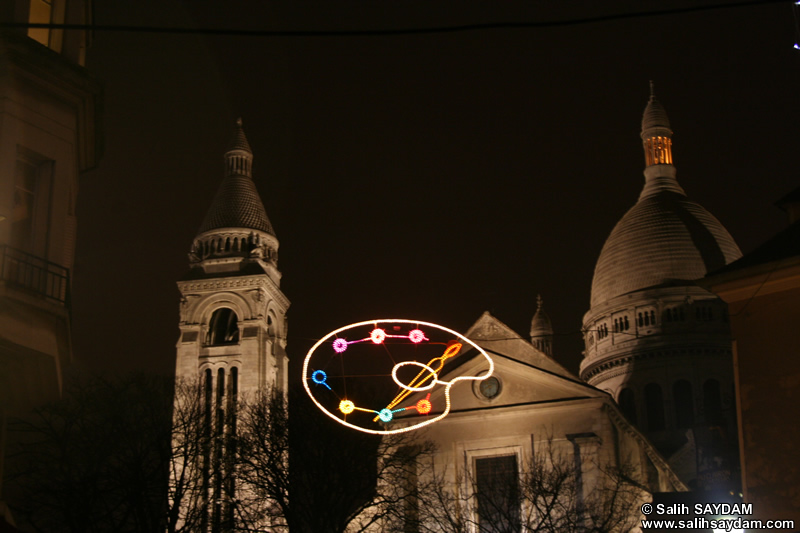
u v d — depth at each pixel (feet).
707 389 401.90
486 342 215.92
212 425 217.56
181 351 357.00
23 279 110.52
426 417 208.95
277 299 381.60
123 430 176.35
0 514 106.22
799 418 98.12
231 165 397.60
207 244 378.94
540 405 206.08
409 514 199.11
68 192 119.14
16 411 117.60
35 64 116.78
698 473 182.19
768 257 103.19
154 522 161.58
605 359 419.95
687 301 415.44
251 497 214.90
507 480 197.36
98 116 127.54
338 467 196.03
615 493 181.47
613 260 442.09
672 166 470.80
